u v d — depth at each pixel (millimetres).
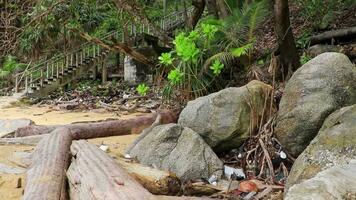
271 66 7227
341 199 2631
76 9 13906
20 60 18500
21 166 5207
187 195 4250
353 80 4758
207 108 5473
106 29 16688
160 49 11078
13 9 13312
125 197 2785
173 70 7609
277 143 5008
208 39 7703
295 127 4758
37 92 15164
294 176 3900
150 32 15977
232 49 7539
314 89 4770
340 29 10008
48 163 4336
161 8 20016
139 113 10266
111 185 3092
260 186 4383
